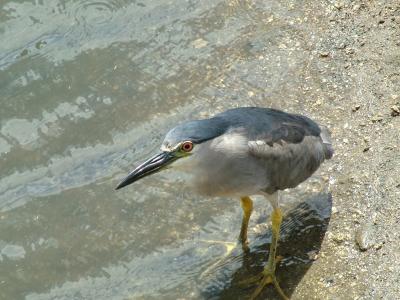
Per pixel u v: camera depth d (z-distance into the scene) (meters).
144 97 13.83
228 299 10.79
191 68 14.22
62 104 13.89
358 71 13.37
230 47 14.45
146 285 11.15
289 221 11.57
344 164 12.02
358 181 11.66
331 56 13.81
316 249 11.02
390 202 11.14
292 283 10.71
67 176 12.75
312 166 11.21
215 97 13.64
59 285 11.30
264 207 12.04
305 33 14.37
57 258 11.66
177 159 10.34
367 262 10.52
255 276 10.96
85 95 14.01
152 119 13.45
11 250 11.80
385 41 13.72
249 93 13.59
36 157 13.07
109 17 15.34
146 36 14.90
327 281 10.51
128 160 12.83
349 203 11.44
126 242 11.78
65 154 13.09
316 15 14.63
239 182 10.62
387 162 11.72
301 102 13.20
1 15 15.40
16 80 14.37
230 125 10.56
